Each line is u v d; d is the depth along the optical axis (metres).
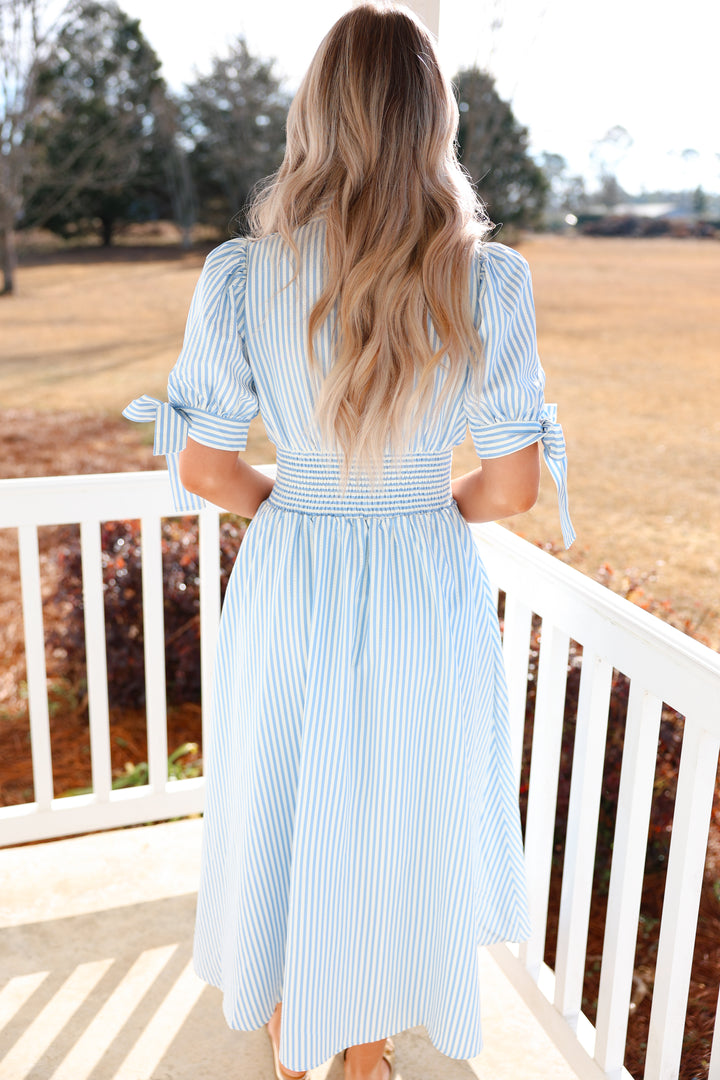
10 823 2.14
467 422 1.29
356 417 1.18
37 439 8.38
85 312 11.34
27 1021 1.69
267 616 1.29
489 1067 1.64
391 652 1.27
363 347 1.14
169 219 11.94
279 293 1.17
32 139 10.78
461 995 1.40
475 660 1.37
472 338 1.17
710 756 1.26
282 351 1.19
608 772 2.39
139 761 3.38
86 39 10.81
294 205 1.16
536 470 1.28
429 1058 1.66
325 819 1.27
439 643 1.29
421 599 1.28
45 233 11.62
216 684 1.45
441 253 1.13
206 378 1.22
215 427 1.26
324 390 1.17
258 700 1.30
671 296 9.27
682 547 6.09
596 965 2.26
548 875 1.74
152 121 11.48
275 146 11.47
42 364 10.10
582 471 7.23
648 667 1.36
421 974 1.45
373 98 1.10
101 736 2.18
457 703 1.32
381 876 1.35
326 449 1.23
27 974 1.80
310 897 1.29
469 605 1.34
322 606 1.25
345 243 1.12
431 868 1.38
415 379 1.18
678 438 7.64
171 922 1.97
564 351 9.55
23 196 11.12
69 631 3.62
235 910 1.41
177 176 11.73
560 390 8.69
